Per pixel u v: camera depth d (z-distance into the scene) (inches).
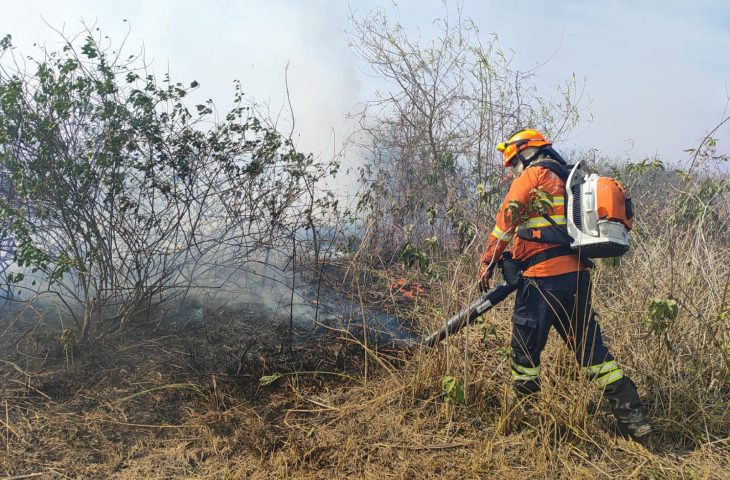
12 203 132.3
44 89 124.5
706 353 133.1
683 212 161.0
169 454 106.3
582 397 117.6
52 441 106.3
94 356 133.8
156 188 145.1
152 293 148.4
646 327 140.5
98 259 135.5
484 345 147.4
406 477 103.8
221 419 117.6
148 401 121.0
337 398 130.1
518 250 121.6
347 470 105.3
